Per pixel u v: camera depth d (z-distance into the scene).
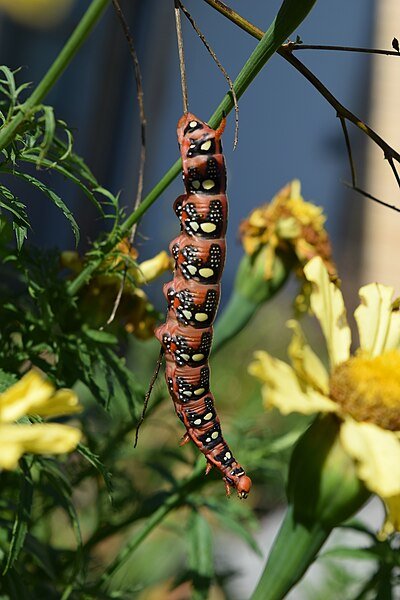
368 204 1.46
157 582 0.58
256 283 0.51
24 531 0.39
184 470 0.55
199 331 0.40
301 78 1.49
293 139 1.50
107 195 0.41
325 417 0.39
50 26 1.27
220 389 0.68
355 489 0.39
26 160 0.40
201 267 0.40
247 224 0.51
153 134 1.39
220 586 0.53
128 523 0.46
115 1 0.40
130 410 0.43
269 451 0.50
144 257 1.24
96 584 0.45
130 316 0.44
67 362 0.42
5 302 0.43
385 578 0.45
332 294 0.41
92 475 0.47
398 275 1.46
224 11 0.39
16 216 0.40
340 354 0.40
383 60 1.47
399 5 1.47
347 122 1.47
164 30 1.38
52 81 0.38
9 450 0.32
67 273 0.46
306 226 0.50
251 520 0.49
